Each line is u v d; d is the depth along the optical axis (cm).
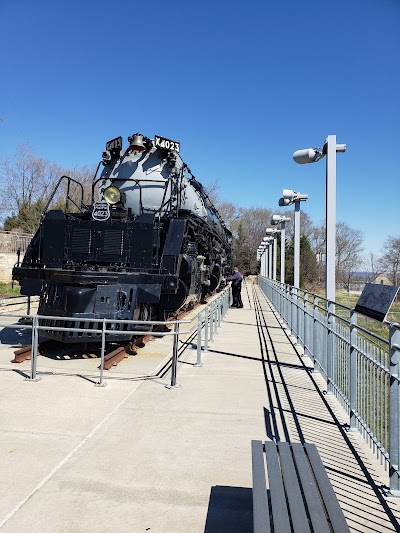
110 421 477
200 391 603
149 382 639
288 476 268
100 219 840
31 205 4191
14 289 2038
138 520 296
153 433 448
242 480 355
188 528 289
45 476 351
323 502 240
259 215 7794
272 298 2031
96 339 725
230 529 289
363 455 411
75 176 4925
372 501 328
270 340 1062
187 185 1137
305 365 793
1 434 433
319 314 753
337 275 7525
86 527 286
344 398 538
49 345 855
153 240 812
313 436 455
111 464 376
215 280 1661
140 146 1005
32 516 295
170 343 965
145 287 770
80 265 820
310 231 7800
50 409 509
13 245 2442
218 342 1015
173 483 347
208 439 438
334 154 716
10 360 760
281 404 559
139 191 1000
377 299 409
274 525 219
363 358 462
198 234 1126
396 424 346
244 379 677
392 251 6500
